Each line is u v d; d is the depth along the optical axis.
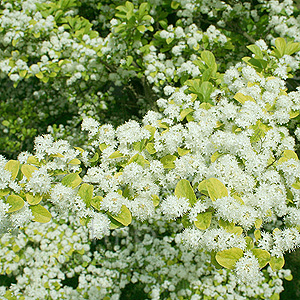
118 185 2.08
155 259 3.95
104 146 2.21
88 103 4.73
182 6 3.87
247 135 2.01
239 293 3.79
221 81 2.76
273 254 1.76
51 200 1.85
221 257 1.60
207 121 2.16
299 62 3.05
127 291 4.48
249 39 4.14
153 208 1.94
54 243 3.99
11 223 1.77
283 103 2.21
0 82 6.39
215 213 1.71
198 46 3.62
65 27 4.04
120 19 4.06
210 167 1.89
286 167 1.91
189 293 3.70
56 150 2.01
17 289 3.36
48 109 6.01
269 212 1.88
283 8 3.97
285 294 4.42
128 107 5.71
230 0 4.42
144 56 3.66
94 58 3.88
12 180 1.81
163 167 2.04
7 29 3.88
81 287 3.89
